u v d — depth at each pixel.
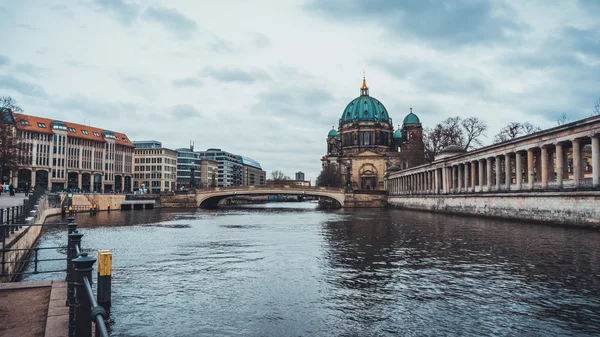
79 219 68.94
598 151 44.75
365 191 133.12
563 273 21.31
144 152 178.12
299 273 22.41
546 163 54.59
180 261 26.36
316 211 104.12
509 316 15.05
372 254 28.38
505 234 39.09
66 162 131.62
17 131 89.12
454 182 87.88
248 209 119.44
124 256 28.44
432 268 23.25
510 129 97.88
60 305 12.30
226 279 21.16
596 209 41.84
